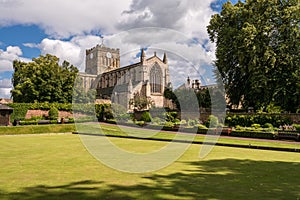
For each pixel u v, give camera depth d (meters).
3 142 20.45
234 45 32.97
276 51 31.62
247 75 34.38
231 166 10.59
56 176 8.64
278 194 6.61
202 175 8.86
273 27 32.03
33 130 30.25
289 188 7.20
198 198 6.25
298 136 21.42
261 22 31.80
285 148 16.08
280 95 32.06
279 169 10.00
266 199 6.16
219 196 6.43
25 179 8.22
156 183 7.74
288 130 23.70
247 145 17.69
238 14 35.16
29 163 11.12
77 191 6.86
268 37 31.88
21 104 43.94
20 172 9.28
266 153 14.77
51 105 46.28
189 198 6.25
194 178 8.40
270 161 11.91
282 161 11.95
